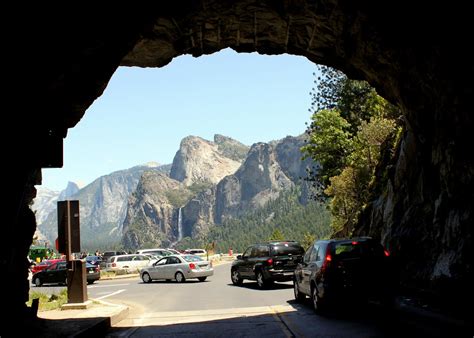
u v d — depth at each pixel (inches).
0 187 351.6
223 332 443.2
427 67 530.6
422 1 458.9
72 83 453.1
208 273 1144.8
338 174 1801.2
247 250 939.3
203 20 612.7
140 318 571.8
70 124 517.3
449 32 458.6
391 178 840.9
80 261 617.6
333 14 578.2
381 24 538.0
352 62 681.6
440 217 584.1
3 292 367.6
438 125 568.4
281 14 606.9
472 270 478.0
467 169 500.7
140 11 464.8
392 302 490.0
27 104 379.9
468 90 466.3
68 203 618.2
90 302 620.4
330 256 498.3
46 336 388.8
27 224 428.1
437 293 511.5
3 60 325.7
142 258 1720.0
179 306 673.6
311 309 562.3
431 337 355.3
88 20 396.5
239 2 577.0
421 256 627.8
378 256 499.8
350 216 1333.7
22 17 325.1
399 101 669.3
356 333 396.2
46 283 1258.6
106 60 476.1
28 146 401.4
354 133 1889.8
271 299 691.4
